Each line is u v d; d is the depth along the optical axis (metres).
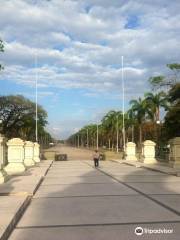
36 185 20.02
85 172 31.50
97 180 24.50
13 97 86.94
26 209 14.01
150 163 41.56
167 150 50.84
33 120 89.62
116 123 94.25
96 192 18.44
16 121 88.69
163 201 15.31
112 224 11.11
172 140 34.28
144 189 19.34
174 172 28.28
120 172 31.16
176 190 18.88
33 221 11.84
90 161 51.06
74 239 9.51
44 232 10.36
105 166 39.75
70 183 22.78
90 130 166.75
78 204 14.93
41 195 17.64
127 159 51.31
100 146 150.38
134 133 90.88
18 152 29.95
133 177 26.38
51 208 14.14
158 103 65.31
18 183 21.02
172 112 49.62
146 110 65.69
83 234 10.01
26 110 88.88
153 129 74.50
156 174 28.88
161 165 37.94
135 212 12.96
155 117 65.75
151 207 13.93
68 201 15.75
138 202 15.16
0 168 21.52
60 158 54.72
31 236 9.94
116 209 13.61
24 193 17.03
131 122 77.88
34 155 44.69
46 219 12.11
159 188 19.75
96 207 14.12
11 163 29.84
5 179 21.61
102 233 10.05
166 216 12.16
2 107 86.81
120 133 101.44
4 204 13.78
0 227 9.96
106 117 100.56
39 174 27.56
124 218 11.95
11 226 10.66
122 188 19.89
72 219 12.01
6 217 11.23
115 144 116.31
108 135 112.25
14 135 89.25
